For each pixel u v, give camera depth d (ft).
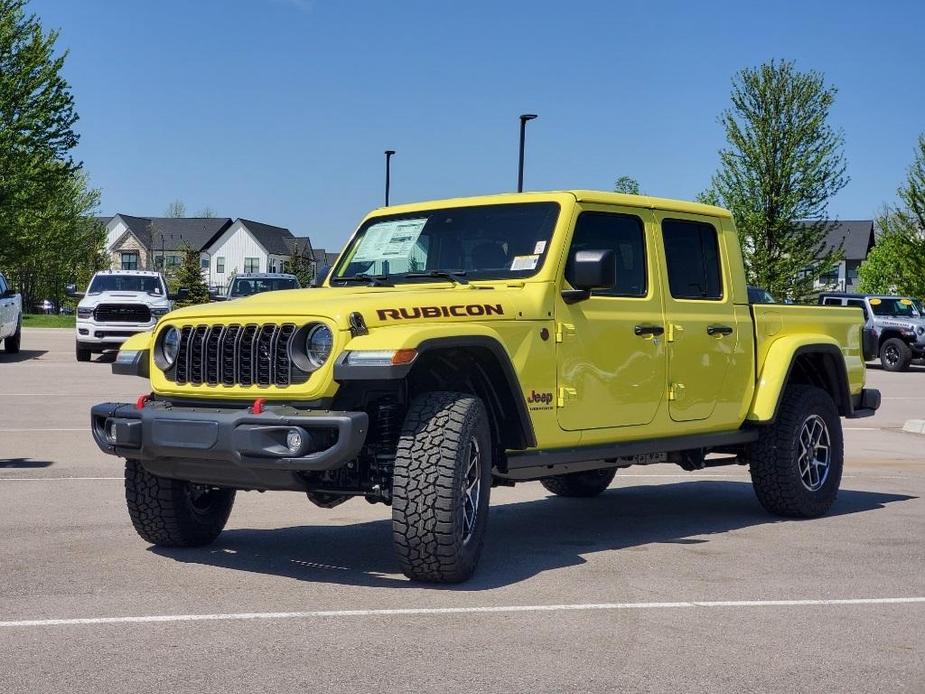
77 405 50.75
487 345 19.40
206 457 18.56
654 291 23.63
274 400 18.80
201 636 15.69
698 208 25.27
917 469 36.63
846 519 26.71
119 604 17.44
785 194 123.44
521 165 104.22
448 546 18.44
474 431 19.02
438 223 23.27
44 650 14.94
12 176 138.00
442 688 13.55
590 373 21.90
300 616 16.81
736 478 34.55
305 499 28.40
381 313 18.80
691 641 15.74
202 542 22.16
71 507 26.30
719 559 21.58
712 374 24.82
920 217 141.08
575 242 22.15
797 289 124.98
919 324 96.27
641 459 24.70
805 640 15.87
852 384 29.01
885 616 17.29
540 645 15.43
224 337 19.30
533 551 22.34
